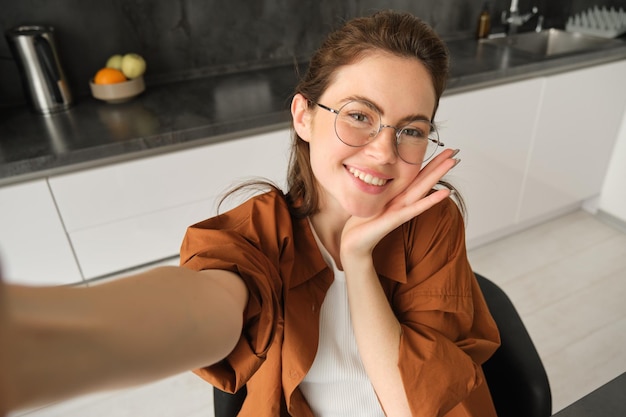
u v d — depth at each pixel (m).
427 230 0.82
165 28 1.94
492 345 0.82
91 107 1.77
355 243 0.69
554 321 1.93
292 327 0.72
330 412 0.82
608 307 1.99
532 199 2.32
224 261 0.57
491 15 2.51
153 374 0.36
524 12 2.59
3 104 1.80
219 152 1.60
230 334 0.46
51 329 0.29
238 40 2.07
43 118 1.68
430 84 0.63
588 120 2.24
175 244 1.69
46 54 1.64
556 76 2.03
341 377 0.79
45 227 1.48
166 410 1.62
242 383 0.57
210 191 1.65
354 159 0.63
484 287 1.03
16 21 1.71
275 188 0.81
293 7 2.10
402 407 0.73
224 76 2.07
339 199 0.67
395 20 0.64
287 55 2.19
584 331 1.88
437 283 0.80
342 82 0.63
